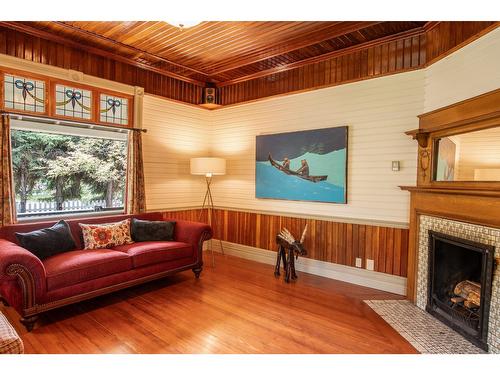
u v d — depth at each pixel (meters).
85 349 2.27
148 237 3.79
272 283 3.76
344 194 3.82
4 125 3.22
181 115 4.96
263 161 4.63
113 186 4.47
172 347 2.32
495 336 2.25
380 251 3.59
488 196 2.32
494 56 2.42
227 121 5.14
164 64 4.38
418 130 3.01
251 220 4.84
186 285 3.65
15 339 1.69
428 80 3.21
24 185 3.65
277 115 4.50
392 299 3.30
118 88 4.15
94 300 3.18
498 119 2.28
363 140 3.70
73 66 3.74
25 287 2.47
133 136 4.29
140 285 3.63
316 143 4.05
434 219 2.94
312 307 3.08
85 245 3.38
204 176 5.32
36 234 2.99
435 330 2.63
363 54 3.68
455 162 2.70
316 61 4.06
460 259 2.89
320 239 4.08
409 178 3.38
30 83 3.43
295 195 4.28
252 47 3.78
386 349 2.33
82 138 4.13
